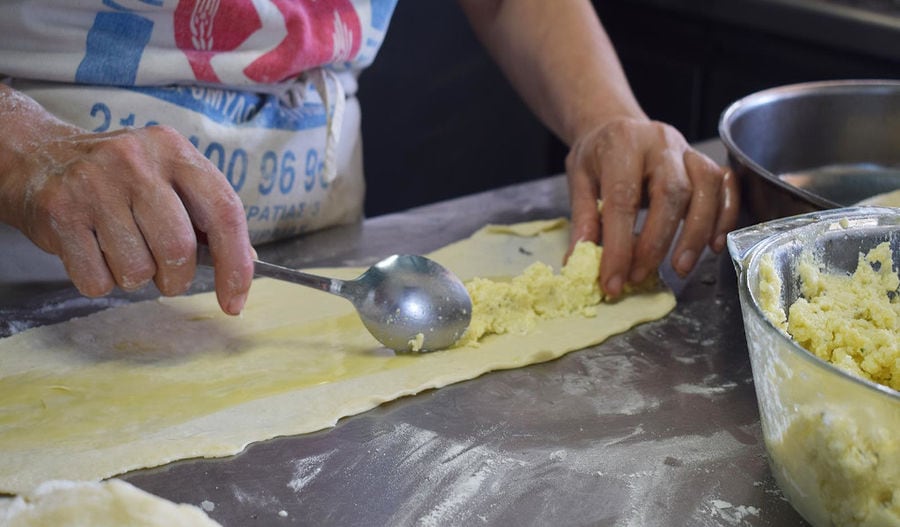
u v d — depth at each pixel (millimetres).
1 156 939
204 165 938
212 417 875
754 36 2004
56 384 927
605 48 1409
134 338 1018
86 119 1134
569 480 812
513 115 2529
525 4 1454
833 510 697
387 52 2273
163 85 1159
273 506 773
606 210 1132
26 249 1176
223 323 1056
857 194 1280
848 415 654
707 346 1033
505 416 900
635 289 1153
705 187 1131
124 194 906
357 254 1267
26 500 721
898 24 1737
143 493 719
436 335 986
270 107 1231
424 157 2451
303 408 892
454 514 771
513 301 1062
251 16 1149
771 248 842
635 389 949
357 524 758
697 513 775
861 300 874
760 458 842
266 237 1287
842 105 1301
